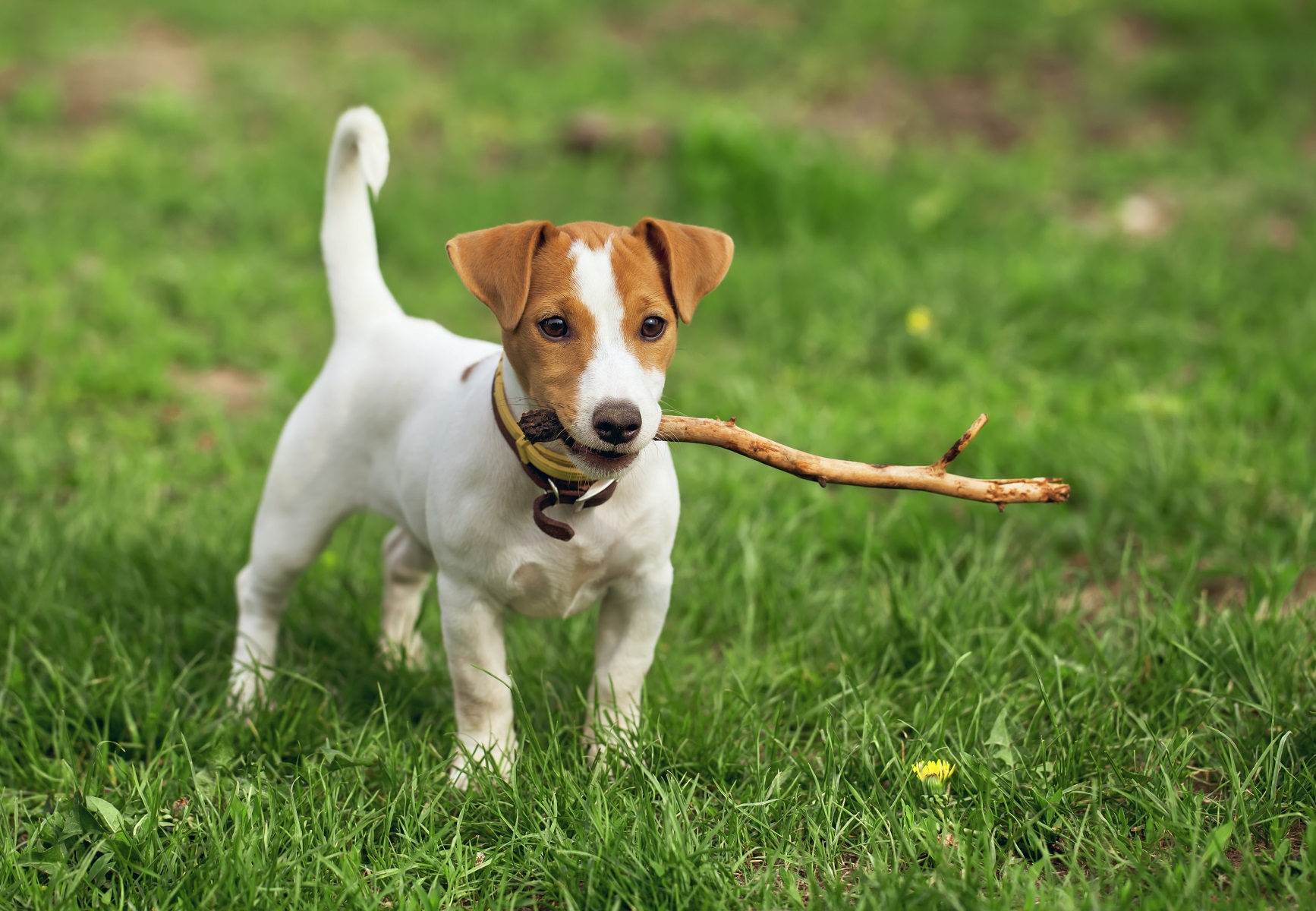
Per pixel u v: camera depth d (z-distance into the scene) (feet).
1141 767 10.08
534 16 41.68
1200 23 36.68
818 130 32.53
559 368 8.81
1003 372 19.04
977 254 23.38
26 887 8.61
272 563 11.66
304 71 37.06
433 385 10.64
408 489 10.55
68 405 18.47
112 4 41.93
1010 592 12.63
